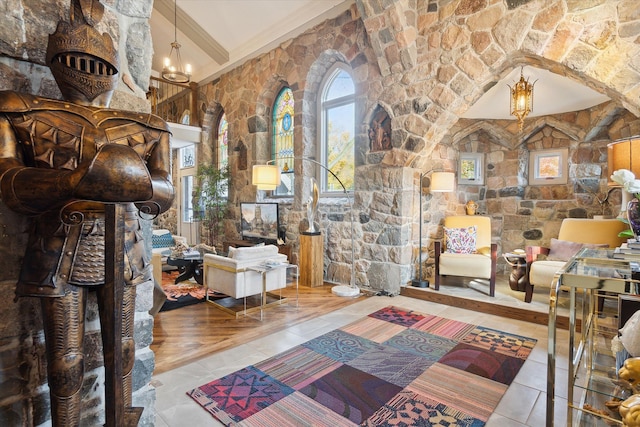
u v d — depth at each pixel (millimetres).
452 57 3406
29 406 932
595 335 1738
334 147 4906
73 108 869
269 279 3412
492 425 1640
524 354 2410
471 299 3477
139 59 1203
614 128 4070
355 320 3102
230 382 2016
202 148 7070
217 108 6953
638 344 1213
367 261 4207
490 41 3152
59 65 844
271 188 4418
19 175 712
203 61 6574
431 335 2758
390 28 3545
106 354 715
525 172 4812
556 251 3584
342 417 1705
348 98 4664
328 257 4672
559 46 2791
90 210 843
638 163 1722
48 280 784
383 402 1834
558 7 2783
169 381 2018
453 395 1900
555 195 4566
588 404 1347
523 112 3387
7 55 885
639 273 1292
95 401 1047
